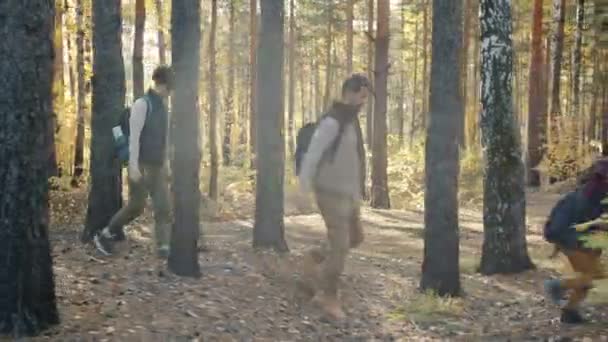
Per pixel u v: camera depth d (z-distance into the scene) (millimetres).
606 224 4793
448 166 8141
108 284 7004
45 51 5234
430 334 6668
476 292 8531
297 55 42000
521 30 33938
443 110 8047
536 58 25391
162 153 8242
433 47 8047
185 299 6812
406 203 21500
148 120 8117
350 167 6559
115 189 9289
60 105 19641
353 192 6648
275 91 9547
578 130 22469
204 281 7578
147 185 8289
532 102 25531
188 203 7594
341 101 6500
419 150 24828
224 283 7609
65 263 7777
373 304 7695
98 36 9211
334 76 46750
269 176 9633
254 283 7762
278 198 9688
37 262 5336
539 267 9812
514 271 9523
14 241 5207
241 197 21188
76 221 11812
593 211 5883
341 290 8094
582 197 5945
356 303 7645
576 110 22312
